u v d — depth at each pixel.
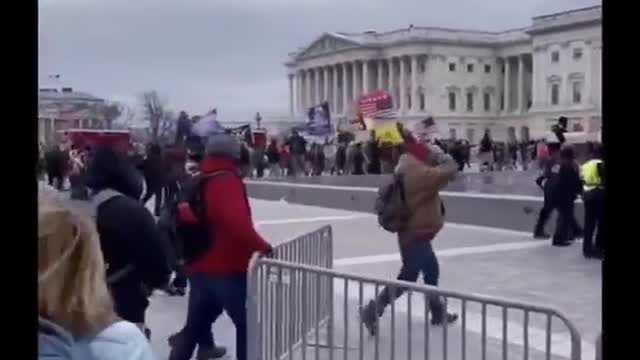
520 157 47.84
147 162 15.52
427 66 102.06
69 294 1.54
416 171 6.87
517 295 8.82
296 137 39.31
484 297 3.83
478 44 104.56
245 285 5.10
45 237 1.55
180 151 12.10
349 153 36.47
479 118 104.75
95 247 1.60
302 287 5.27
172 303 8.26
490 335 6.25
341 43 107.25
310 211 21.61
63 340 1.51
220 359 5.91
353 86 105.88
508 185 24.92
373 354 5.46
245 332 5.15
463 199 17.36
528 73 102.44
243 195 5.02
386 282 4.38
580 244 13.44
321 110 52.72
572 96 85.81
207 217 4.98
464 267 11.00
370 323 5.20
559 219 13.22
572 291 9.02
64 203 1.70
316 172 39.06
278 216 19.97
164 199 12.47
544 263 11.30
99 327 1.56
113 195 4.14
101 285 1.59
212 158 5.02
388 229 6.96
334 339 5.65
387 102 41.47
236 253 5.05
